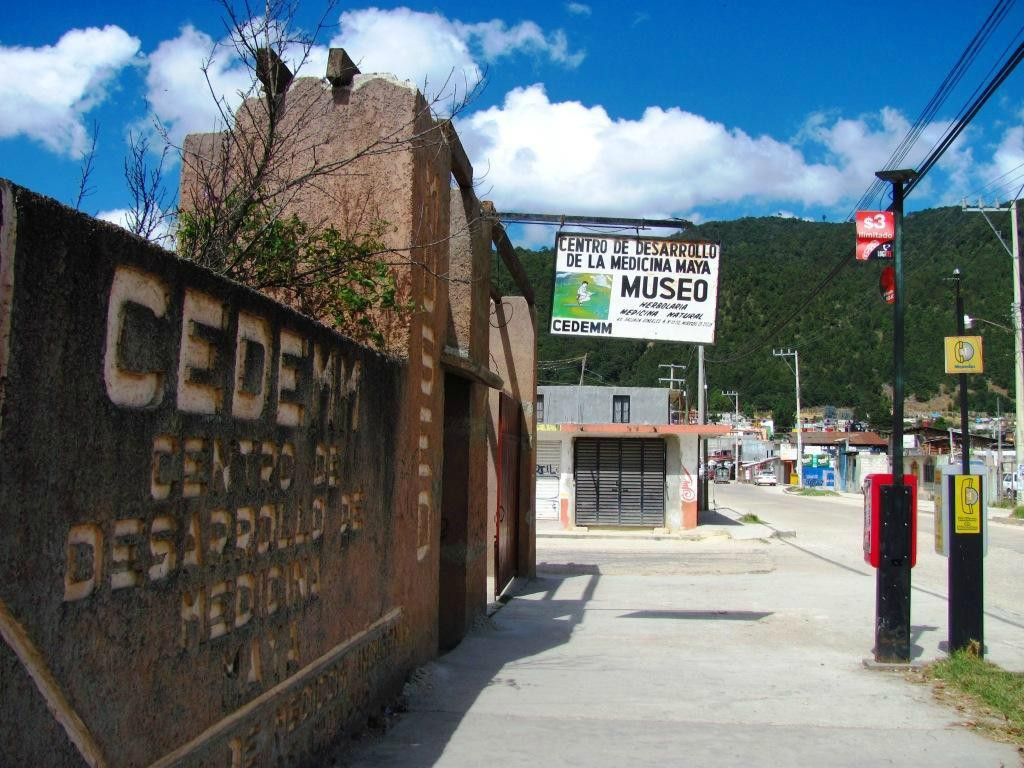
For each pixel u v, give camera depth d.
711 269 11.00
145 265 2.84
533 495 14.25
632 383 70.44
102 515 2.63
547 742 5.13
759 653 8.05
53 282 2.39
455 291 8.60
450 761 4.74
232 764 3.48
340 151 6.44
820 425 83.94
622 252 11.01
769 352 99.62
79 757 2.51
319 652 4.49
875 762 4.89
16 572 2.26
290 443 4.07
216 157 6.92
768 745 5.17
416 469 6.34
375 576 5.45
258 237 5.64
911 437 59.22
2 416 2.20
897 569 7.43
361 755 4.76
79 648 2.52
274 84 5.80
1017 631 9.20
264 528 3.80
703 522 29.11
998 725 5.64
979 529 7.54
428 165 6.70
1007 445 56.28
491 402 12.20
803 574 15.11
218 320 3.35
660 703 6.13
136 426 2.81
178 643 3.09
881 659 7.37
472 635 8.68
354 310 6.02
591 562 17.34
